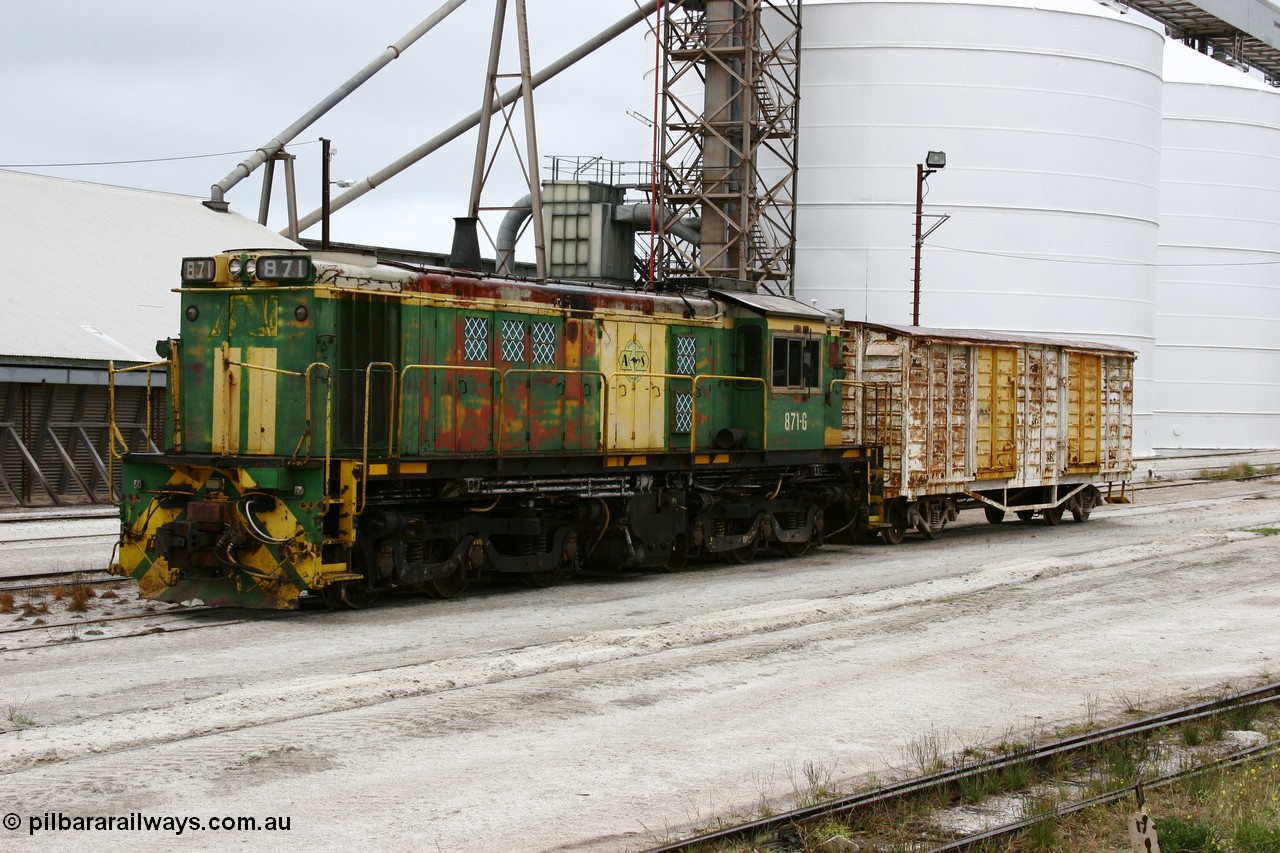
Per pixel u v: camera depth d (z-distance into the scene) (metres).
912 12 48.97
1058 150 50.47
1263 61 81.88
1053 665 14.24
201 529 15.74
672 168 46.00
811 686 13.02
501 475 18.03
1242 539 25.78
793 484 24.08
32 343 30.80
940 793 9.72
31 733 10.63
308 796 9.36
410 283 17.31
